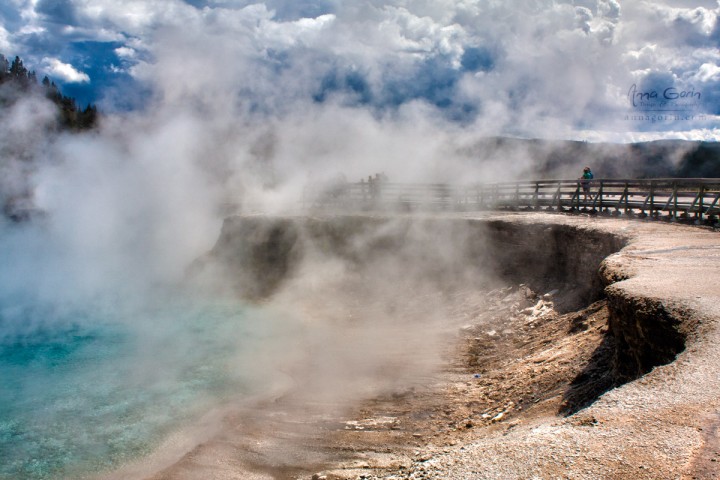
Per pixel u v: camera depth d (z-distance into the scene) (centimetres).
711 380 565
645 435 486
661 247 1313
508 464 479
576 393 941
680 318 738
